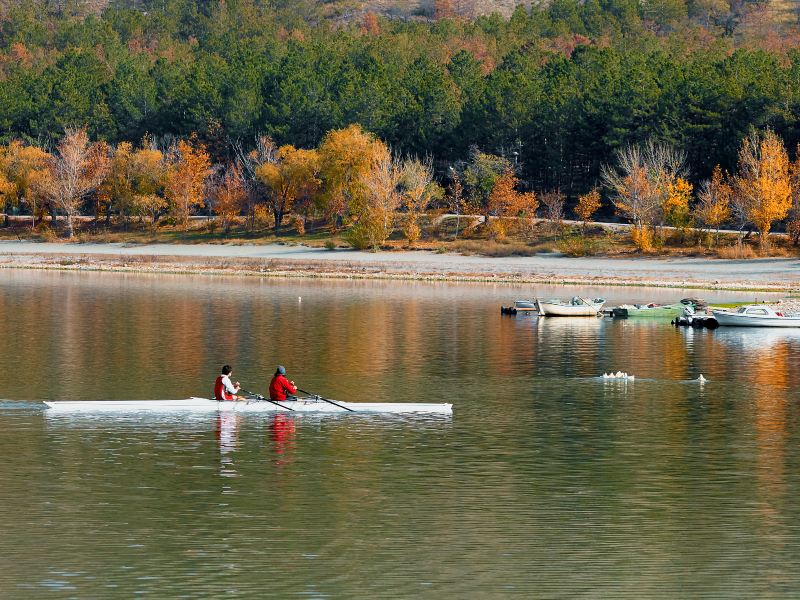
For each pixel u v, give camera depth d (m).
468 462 105.75
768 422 127.06
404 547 80.06
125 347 186.62
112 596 70.25
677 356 184.75
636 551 79.56
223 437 115.25
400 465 104.19
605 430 121.88
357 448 111.12
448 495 93.81
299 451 109.38
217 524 84.88
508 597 70.94
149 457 106.00
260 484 96.62
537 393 146.50
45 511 87.81
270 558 77.50
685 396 144.88
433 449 111.12
